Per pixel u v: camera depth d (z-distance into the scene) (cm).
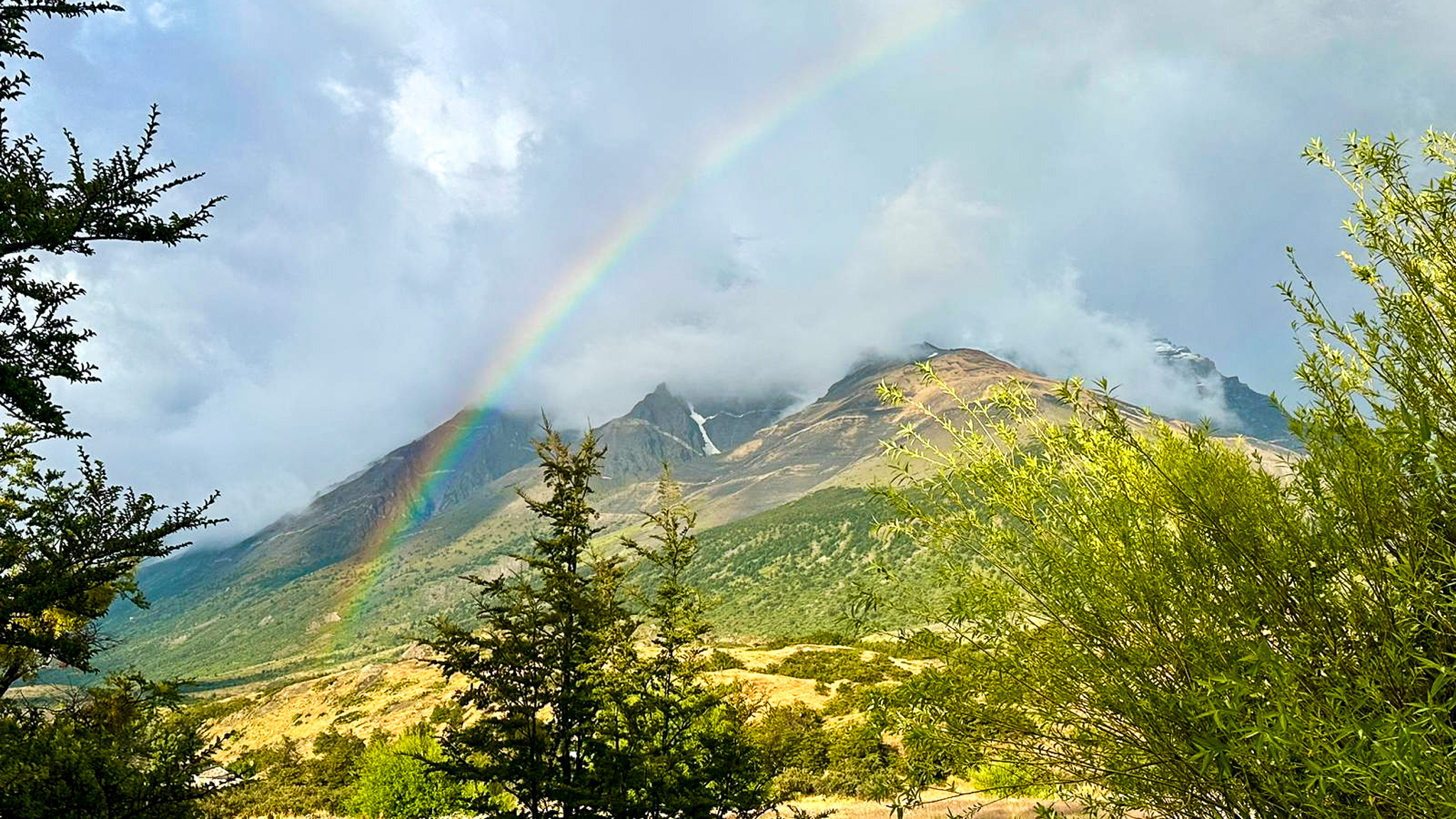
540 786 1253
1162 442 254
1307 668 208
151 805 840
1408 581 189
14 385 724
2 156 791
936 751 267
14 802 728
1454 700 169
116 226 804
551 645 1295
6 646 894
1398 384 227
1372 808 170
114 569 896
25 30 768
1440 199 239
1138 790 236
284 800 2939
